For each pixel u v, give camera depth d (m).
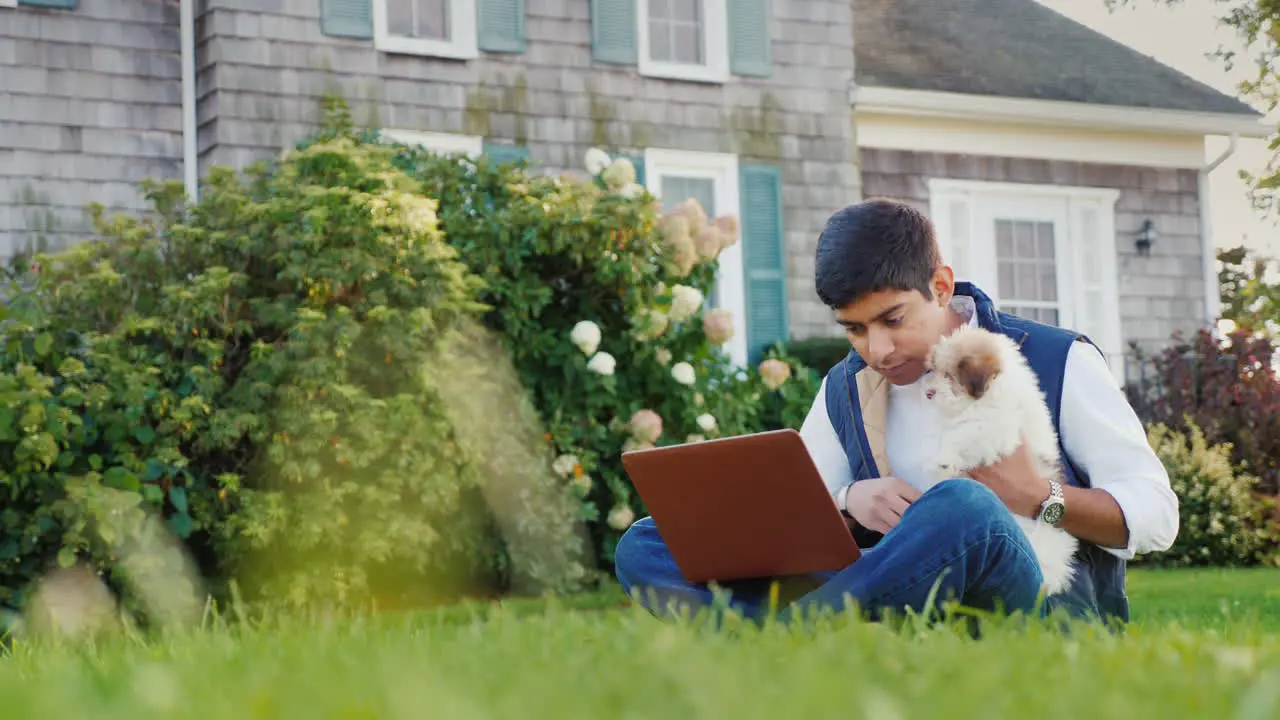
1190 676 1.88
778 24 12.29
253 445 7.46
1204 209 14.44
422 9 11.09
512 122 11.20
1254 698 1.54
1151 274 14.15
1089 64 14.64
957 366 3.10
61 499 6.49
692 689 1.55
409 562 7.70
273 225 7.69
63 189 9.91
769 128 12.18
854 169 12.48
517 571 7.91
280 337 7.57
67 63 9.98
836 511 2.93
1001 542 2.83
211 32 10.22
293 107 10.38
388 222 7.58
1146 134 14.23
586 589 8.16
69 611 6.41
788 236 12.20
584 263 8.73
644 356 8.67
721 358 9.38
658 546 3.40
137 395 6.81
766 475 2.94
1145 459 3.20
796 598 3.21
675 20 12.10
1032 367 3.30
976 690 1.66
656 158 11.70
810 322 12.23
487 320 8.52
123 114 10.09
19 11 9.89
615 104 11.59
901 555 2.84
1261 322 12.19
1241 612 6.11
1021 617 2.65
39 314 7.09
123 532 6.48
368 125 10.66
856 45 13.76
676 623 2.74
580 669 1.94
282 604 6.97
